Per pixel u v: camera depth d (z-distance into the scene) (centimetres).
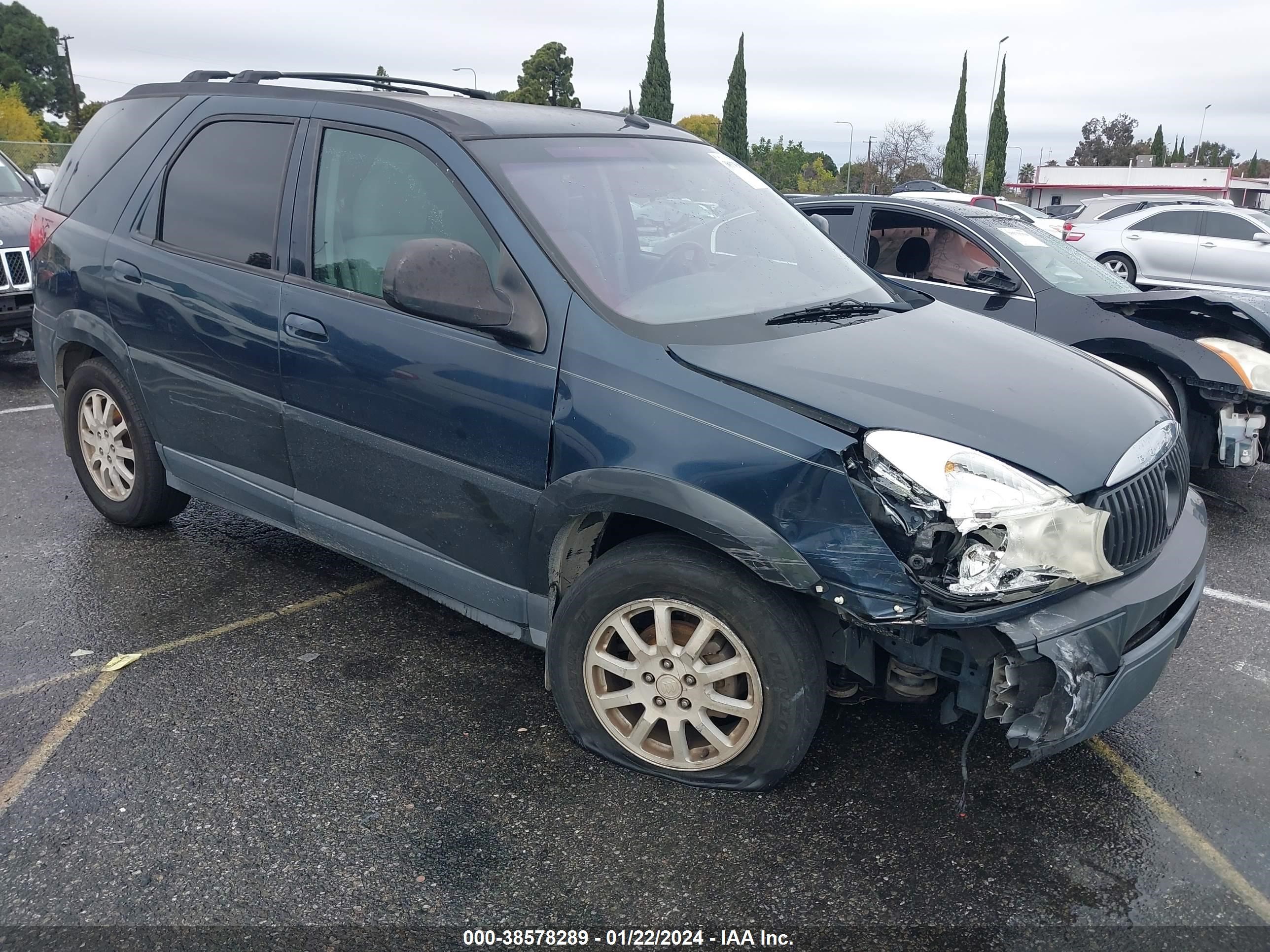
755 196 380
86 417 446
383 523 331
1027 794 282
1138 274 1589
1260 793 284
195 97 395
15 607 382
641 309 283
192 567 422
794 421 246
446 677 339
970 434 245
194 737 301
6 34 6831
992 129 7106
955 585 233
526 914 233
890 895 241
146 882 240
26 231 755
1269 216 1596
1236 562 465
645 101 6031
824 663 262
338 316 321
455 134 311
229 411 367
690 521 251
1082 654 234
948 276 638
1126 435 267
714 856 253
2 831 258
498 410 286
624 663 279
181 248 377
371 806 270
